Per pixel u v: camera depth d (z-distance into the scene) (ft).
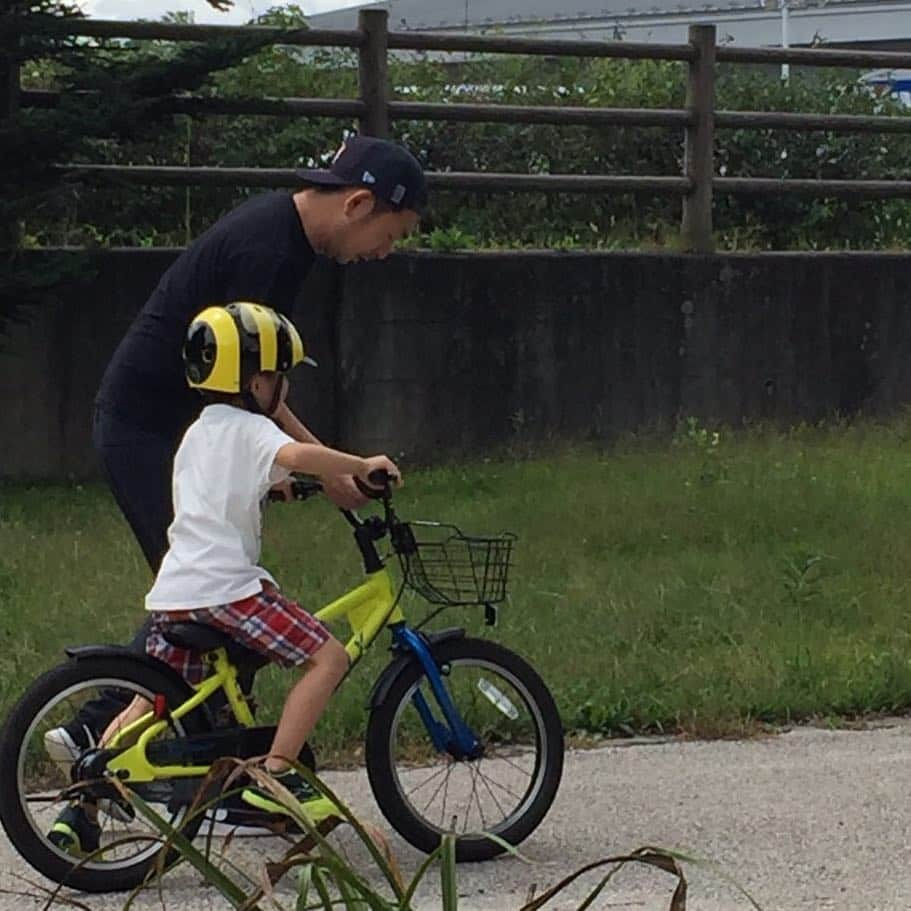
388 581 16.43
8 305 32.19
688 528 29.35
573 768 19.53
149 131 33.35
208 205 39.09
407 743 18.97
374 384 36.60
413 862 16.63
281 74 41.78
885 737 20.86
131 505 17.06
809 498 31.22
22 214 31.65
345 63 43.55
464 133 43.55
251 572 15.49
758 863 16.57
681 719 21.06
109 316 35.04
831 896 15.74
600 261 38.01
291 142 41.14
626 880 16.17
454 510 30.66
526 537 28.71
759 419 39.55
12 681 20.56
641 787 18.85
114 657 15.66
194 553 15.44
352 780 18.95
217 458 15.48
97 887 15.76
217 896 15.60
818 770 19.48
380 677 16.66
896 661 22.63
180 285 16.83
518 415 37.63
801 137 45.75
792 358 39.78
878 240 45.11
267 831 16.12
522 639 23.09
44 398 34.83
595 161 44.32
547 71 46.83
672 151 44.70
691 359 38.91
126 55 34.50
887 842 17.13
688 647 23.36
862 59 40.81
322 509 30.96
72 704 16.20
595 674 21.86
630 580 26.17
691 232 39.60
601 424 38.27
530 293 37.52
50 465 34.99
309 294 36.27
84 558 26.73
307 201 16.85
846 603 25.34
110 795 15.49
